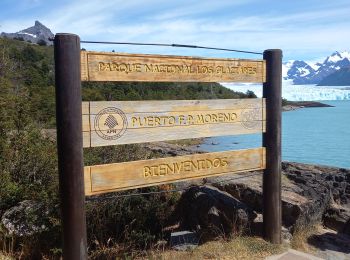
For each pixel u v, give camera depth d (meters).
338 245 6.61
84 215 4.19
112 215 6.06
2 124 6.99
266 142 5.69
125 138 4.50
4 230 5.52
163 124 4.77
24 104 7.69
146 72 4.59
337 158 32.38
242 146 35.28
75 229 4.12
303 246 6.20
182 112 4.91
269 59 5.59
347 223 7.53
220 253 5.26
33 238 5.52
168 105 4.80
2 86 7.55
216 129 5.21
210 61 5.09
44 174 6.79
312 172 10.79
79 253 4.16
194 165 5.08
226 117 5.29
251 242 5.61
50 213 5.61
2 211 6.01
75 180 4.09
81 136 4.13
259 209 6.85
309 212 6.91
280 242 5.78
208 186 7.11
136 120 4.57
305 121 86.25
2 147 6.79
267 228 5.74
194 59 4.96
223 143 37.09
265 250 5.43
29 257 5.38
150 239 6.00
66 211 4.10
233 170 5.42
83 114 4.21
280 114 5.70
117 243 5.91
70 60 4.00
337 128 65.38
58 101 4.03
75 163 4.09
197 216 6.40
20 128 7.49
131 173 4.57
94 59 4.23
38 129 7.74
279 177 5.73
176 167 4.93
